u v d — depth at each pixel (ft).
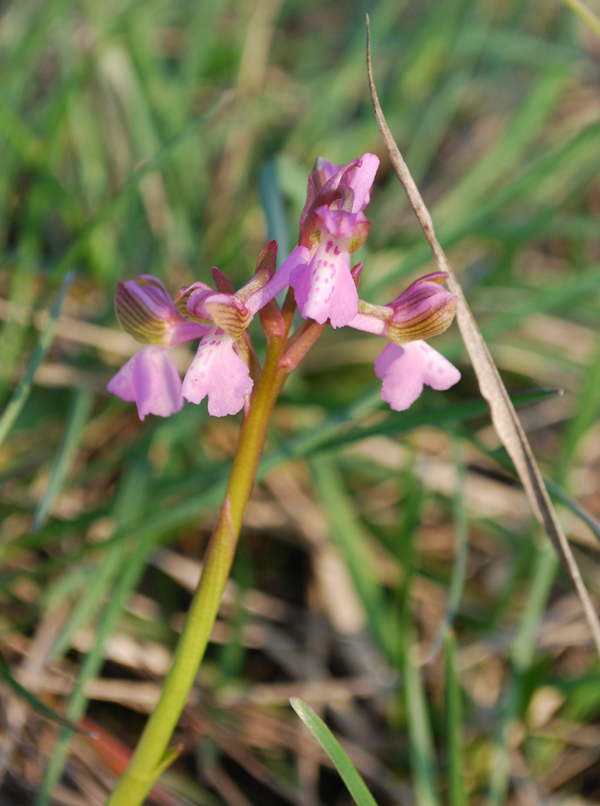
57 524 0.93
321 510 1.09
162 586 1.03
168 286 1.21
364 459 1.11
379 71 1.56
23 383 0.87
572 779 0.98
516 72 1.58
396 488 1.15
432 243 0.76
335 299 0.71
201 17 1.43
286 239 0.95
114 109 1.29
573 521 1.08
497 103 1.56
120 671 0.98
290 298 0.73
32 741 0.91
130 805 0.74
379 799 0.95
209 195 1.36
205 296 0.71
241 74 1.39
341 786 0.97
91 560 1.01
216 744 0.94
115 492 1.08
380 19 1.42
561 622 1.04
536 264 1.47
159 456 1.10
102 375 1.09
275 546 1.10
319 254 0.72
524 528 1.11
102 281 1.14
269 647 1.01
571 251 1.44
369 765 0.96
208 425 1.14
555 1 1.71
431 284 0.75
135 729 0.95
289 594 1.07
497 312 1.26
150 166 0.98
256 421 0.72
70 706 0.86
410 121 1.47
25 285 1.10
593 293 1.27
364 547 1.07
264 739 0.96
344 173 0.73
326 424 0.93
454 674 0.84
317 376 1.23
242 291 0.72
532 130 1.37
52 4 1.13
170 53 1.56
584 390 1.01
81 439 1.09
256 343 1.07
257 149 1.42
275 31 1.65
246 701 0.97
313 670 1.01
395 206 1.35
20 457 1.05
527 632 0.96
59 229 1.25
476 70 1.63
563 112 1.64
